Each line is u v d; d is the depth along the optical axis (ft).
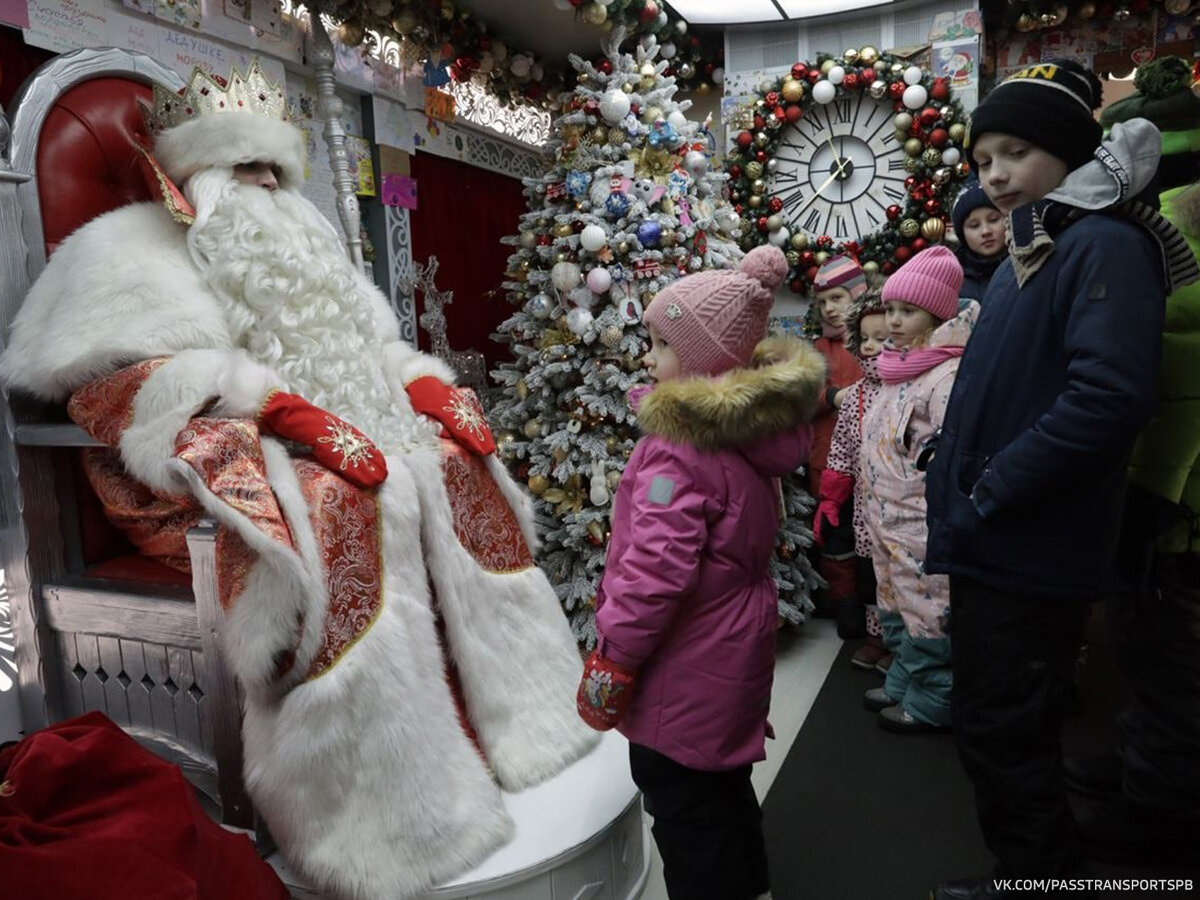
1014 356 4.35
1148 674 5.28
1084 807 5.79
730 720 4.34
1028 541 4.27
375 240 10.58
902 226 11.39
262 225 5.86
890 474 7.36
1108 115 5.46
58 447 5.86
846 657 9.45
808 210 12.32
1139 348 3.89
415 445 5.90
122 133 6.36
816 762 7.08
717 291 4.48
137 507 5.64
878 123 11.78
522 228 9.62
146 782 4.09
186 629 5.17
